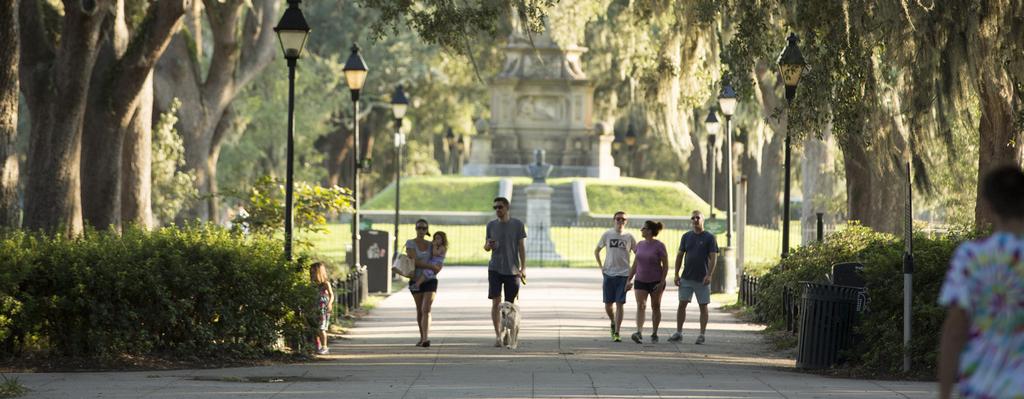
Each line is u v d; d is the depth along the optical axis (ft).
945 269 131.34
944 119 195.83
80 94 214.28
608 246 176.76
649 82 324.80
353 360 147.64
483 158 646.33
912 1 176.45
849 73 188.34
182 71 376.89
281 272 148.15
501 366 137.08
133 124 287.28
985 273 43.11
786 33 214.48
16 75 172.14
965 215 284.82
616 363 142.41
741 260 307.37
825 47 193.98
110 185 249.34
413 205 583.58
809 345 136.36
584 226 545.85
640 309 175.01
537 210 441.27
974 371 43.19
